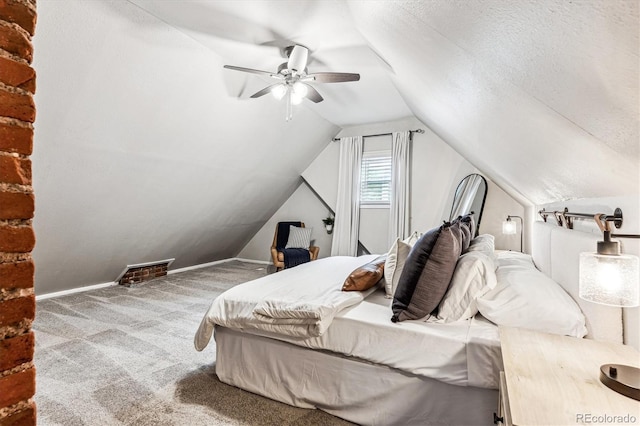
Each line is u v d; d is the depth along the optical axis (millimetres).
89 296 4004
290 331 1731
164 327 2996
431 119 3211
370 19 1536
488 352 1361
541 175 1580
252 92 3557
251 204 5641
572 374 901
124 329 2934
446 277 1611
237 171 4602
